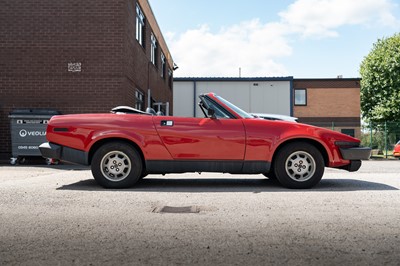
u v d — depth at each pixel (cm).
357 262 284
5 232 362
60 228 376
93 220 407
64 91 1334
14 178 793
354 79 3450
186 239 339
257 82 3312
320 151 667
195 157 639
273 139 639
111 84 1336
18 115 1199
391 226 383
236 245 323
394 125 2350
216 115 659
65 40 1338
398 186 671
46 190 607
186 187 656
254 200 522
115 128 638
